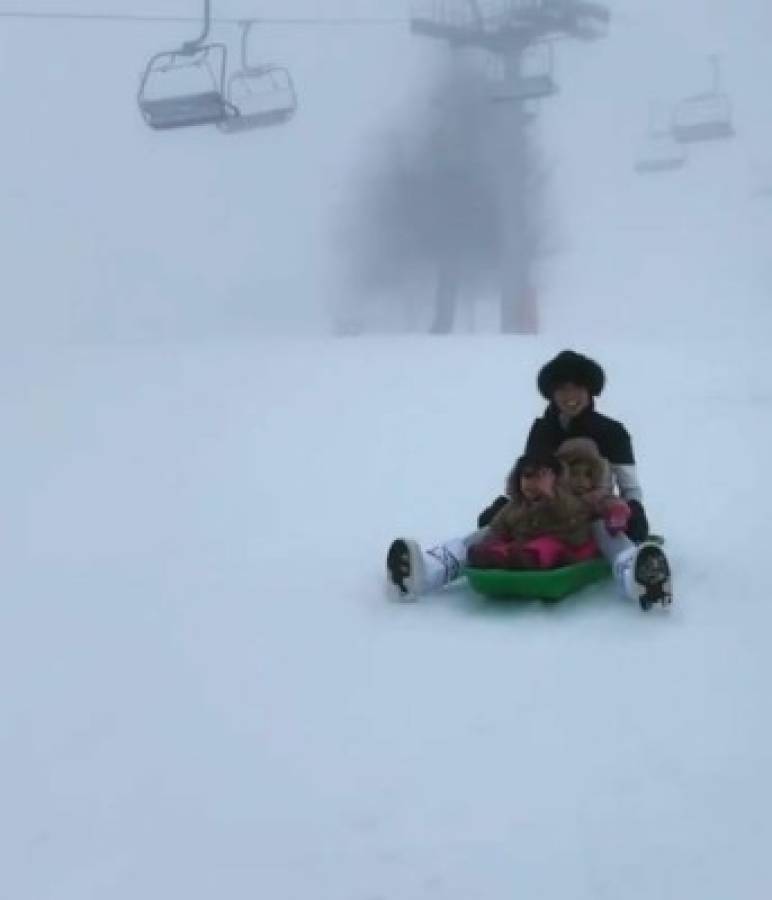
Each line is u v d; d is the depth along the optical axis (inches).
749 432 328.8
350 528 235.8
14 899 98.4
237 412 416.2
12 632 171.3
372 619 170.1
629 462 184.2
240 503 265.7
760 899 94.7
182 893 98.5
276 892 98.1
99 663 156.3
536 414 380.8
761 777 115.4
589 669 145.6
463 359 561.6
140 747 128.4
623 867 100.0
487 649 154.1
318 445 339.9
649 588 163.3
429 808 111.7
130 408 438.9
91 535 240.7
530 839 105.2
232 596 186.7
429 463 303.0
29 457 343.9
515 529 177.3
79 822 111.7
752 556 197.5
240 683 146.7
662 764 118.9
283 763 123.0
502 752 123.2
